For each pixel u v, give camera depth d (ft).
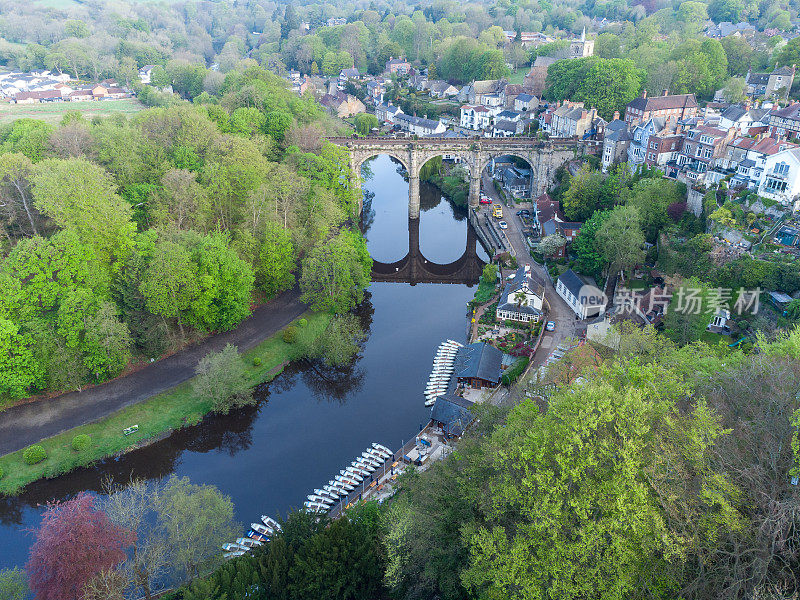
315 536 186.60
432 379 342.23
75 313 302.86
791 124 459.32
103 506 246.06
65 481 274.57
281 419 321.11
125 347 325.01
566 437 148.56
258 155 438.40
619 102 646.74
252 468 286.05
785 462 152.25
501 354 346.33
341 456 293.43
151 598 200.85
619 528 136.05
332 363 358.84
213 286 347.36
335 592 179.73
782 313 305.94
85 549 169.89
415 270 518.78
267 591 181.16
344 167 521.65
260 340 369.71
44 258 299.99
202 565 202.80
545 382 254.47
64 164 333.42
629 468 136.87
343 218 459.73
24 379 292.61
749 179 395.34
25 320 299.79
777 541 134.72
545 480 145.07
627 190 457.68
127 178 408.05
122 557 181.88
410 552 180.24
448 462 203.51
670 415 156.97
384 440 303.07
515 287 401.08
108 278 330.13
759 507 144.25
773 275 318.45
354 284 423.23
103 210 326.44
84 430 293.64
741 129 492.54
